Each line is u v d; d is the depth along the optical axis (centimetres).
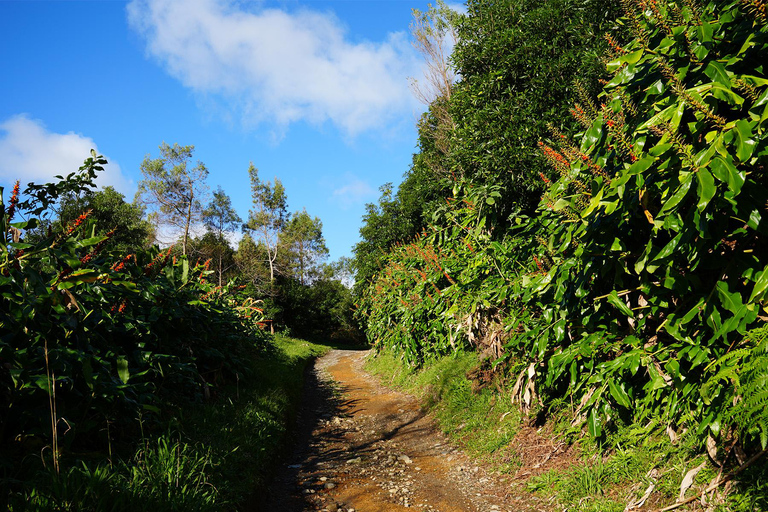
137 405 332
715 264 250
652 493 290
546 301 393
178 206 3638
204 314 541
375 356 1318
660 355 290
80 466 267
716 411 252
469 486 409
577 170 311
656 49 247
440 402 664
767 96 201
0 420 258
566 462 379
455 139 823
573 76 603
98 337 342
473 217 675
